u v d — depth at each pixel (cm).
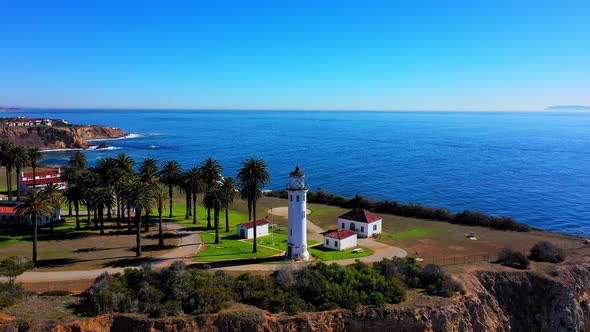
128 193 7625
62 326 4462
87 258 7144
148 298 4972
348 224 9131
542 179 17600
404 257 7300
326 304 5128
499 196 14650
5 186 13738
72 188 8944
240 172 7694
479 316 5556
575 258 7088
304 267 6053
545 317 6000
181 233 8938
